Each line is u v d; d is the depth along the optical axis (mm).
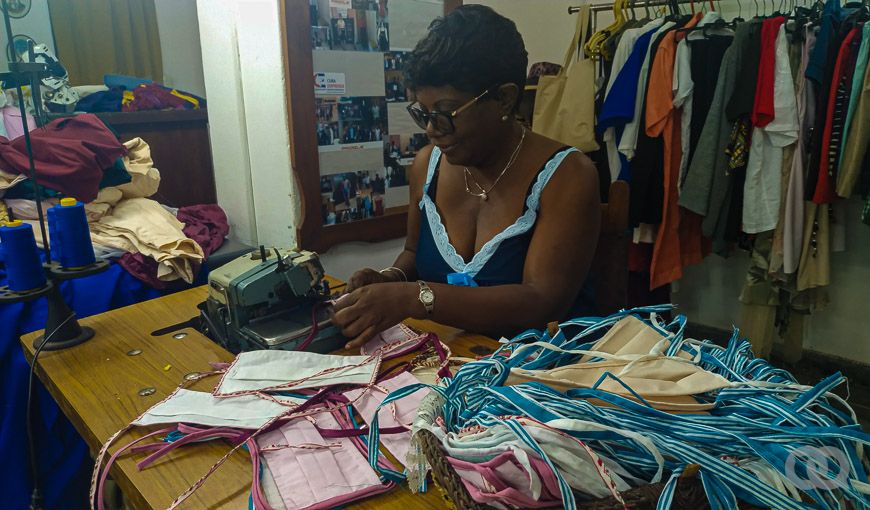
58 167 1800
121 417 819
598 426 550
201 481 655
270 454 705
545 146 1186
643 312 863
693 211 2287
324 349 1029
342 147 2074
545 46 2906
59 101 2373
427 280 1321
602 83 2510
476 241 1236
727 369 715
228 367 925
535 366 747
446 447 570
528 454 535
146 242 1827
